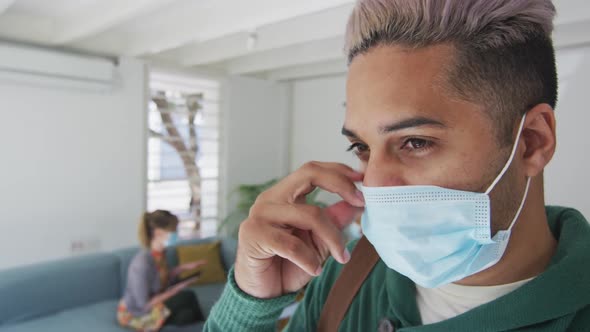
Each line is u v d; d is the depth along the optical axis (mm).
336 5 1892
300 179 673
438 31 502
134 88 3273
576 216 623
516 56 519
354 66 561
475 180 544
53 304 2602
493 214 555
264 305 692
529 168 559
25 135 2787
